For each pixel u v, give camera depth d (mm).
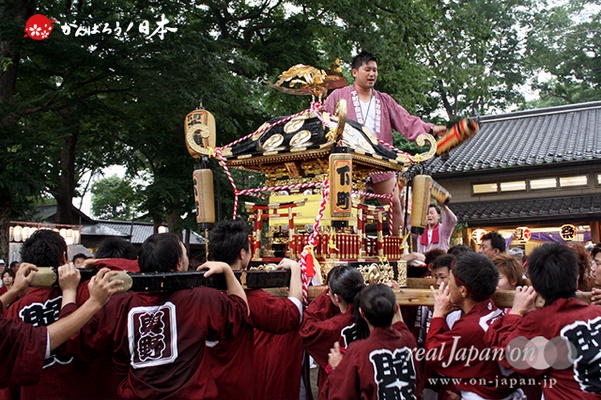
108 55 11031
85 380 2779
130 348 2340
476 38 15953
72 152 15258
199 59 11578
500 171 14703
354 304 2791
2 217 10453
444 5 15992
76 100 12000
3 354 2031
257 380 3377
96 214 32719
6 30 9977
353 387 2432
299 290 2980
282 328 2754
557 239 14609
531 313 2377
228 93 12133
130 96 13266
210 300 2398
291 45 15516
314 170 3877
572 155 13828
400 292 2980
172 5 11805
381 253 3922
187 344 2316
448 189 15656
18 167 9383
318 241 3463
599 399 2164
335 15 15531
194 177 4043
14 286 2359
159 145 14062
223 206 12891
